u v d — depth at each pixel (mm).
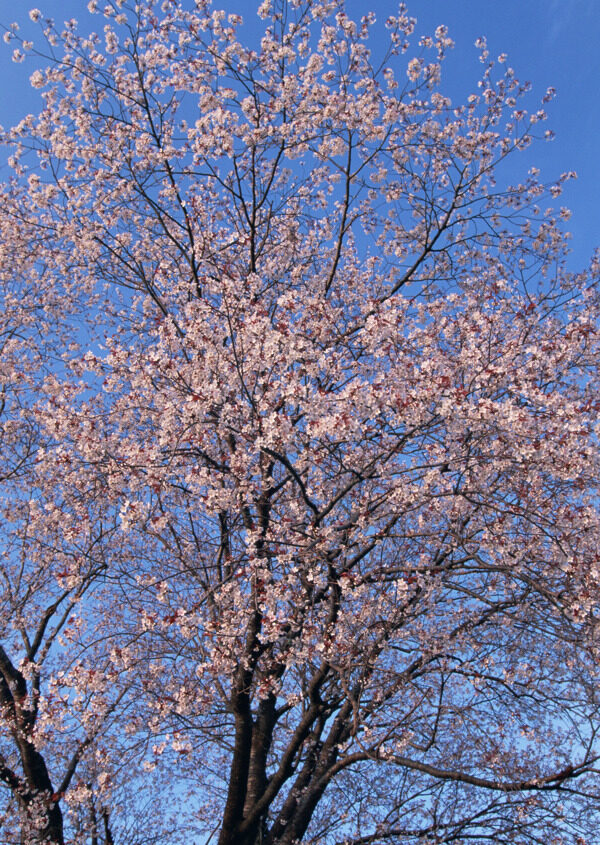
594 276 9930
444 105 9797
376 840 8234
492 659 8250
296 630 6750
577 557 6574
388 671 7328
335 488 8117
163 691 7809
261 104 9133
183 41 9141
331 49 9273
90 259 10273
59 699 6395
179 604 8789
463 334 8281
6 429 10359
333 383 7508
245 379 7141
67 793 7301
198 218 9844
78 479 8047
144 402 8000
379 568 6910
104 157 9547
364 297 10422
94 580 8406
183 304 9070
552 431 6461
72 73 9555
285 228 10570
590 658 7453
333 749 8430
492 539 7086
